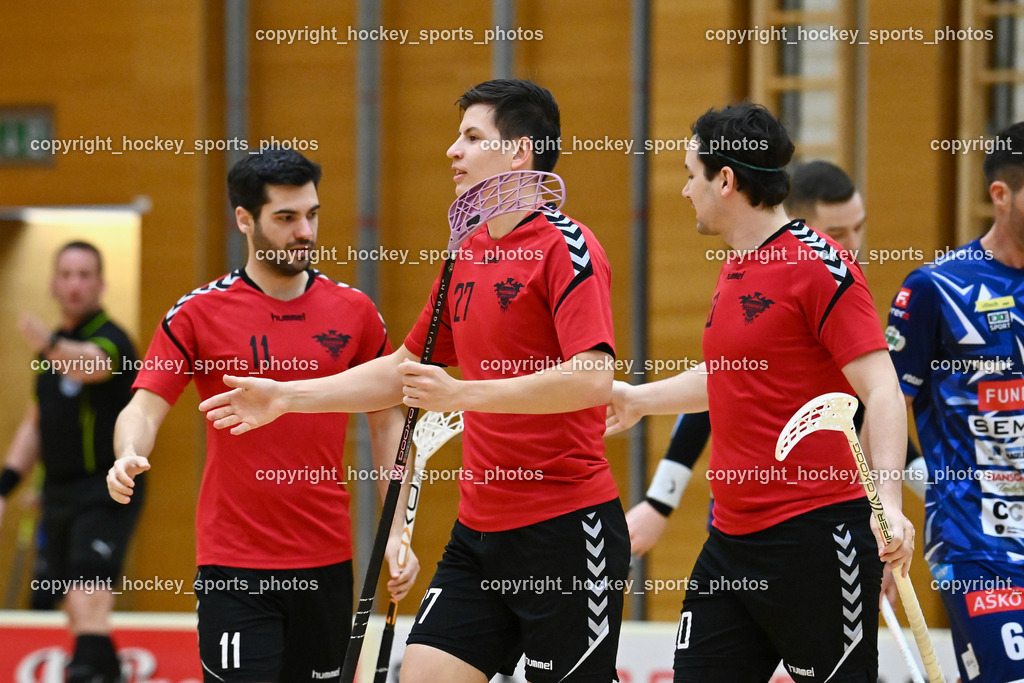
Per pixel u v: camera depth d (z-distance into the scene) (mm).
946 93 18219
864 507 9398
